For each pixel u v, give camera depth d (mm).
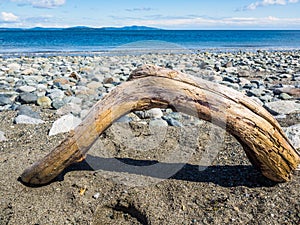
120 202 2594
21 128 4117
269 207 2391
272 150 2523
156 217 2418
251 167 2889
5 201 2537
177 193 2604
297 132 3430
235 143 3375
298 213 2311
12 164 2998
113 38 44188
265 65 10773
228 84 6504
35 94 5633
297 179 2676
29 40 36219
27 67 10055
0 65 10648
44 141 3605
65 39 39625
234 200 2492
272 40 41812
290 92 6211
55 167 2617
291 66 10617
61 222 2396
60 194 2639
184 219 2377
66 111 4871
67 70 9219
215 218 2352
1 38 41500
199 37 53688
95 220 2480
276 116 4465
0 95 5664
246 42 35406
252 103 2549
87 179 2812
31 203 2531
